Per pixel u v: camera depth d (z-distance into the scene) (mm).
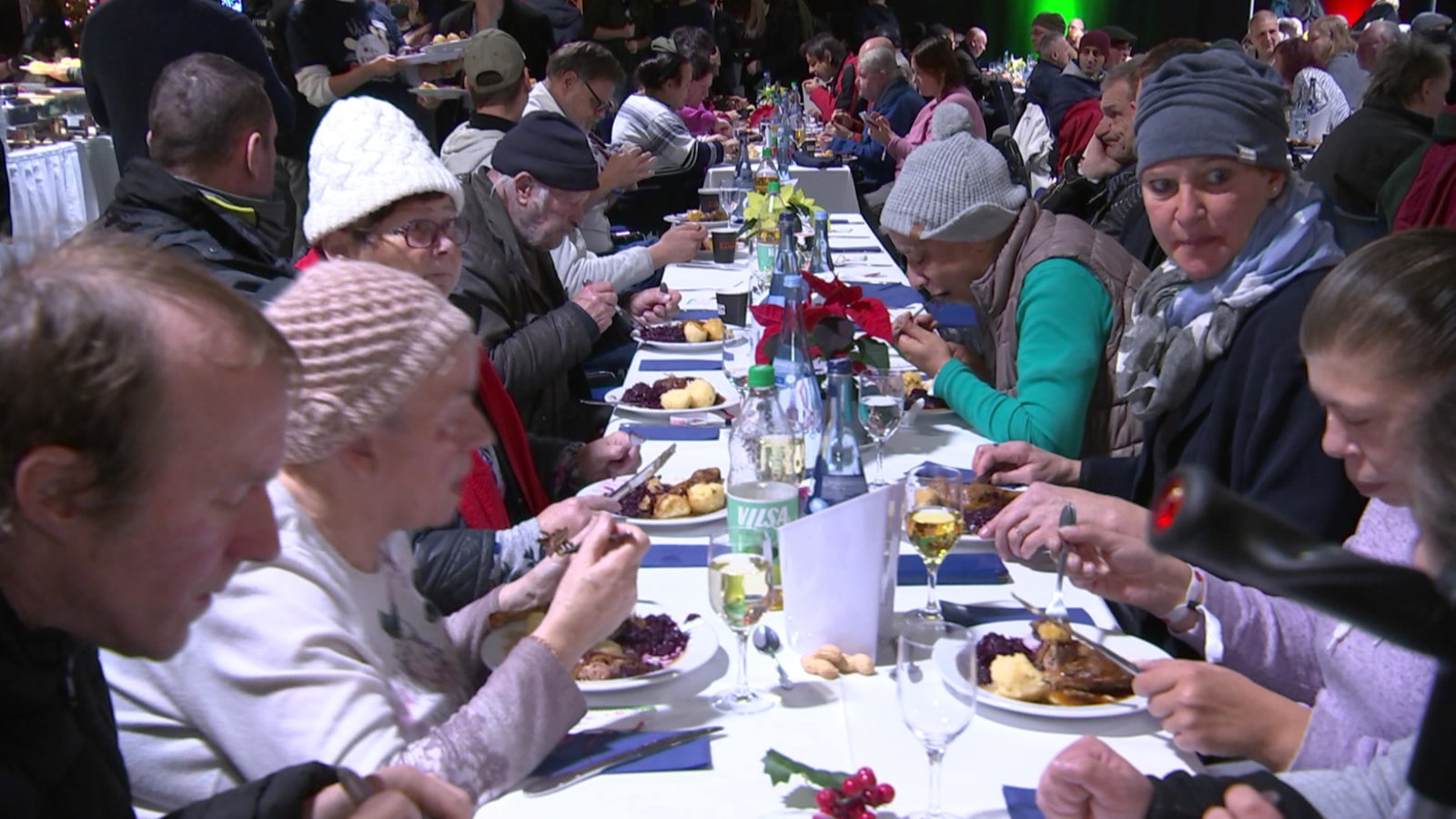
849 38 12227
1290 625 1534
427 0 7594
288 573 1259
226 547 898
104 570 839
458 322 1326
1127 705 1392
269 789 1014
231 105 2518
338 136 2270
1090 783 1101
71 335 777
